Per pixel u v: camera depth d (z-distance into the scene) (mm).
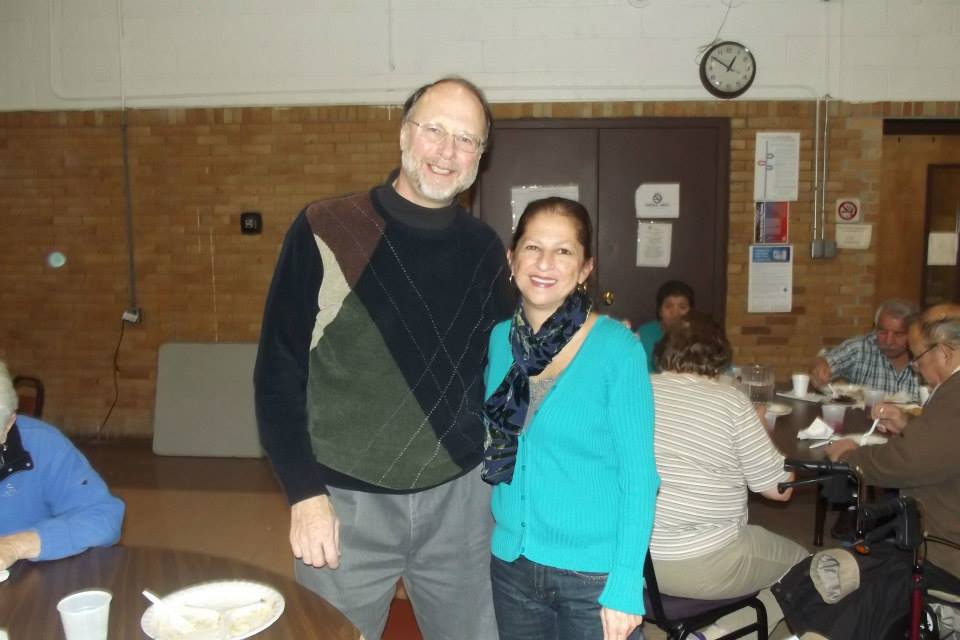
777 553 2334
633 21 5367
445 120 1726
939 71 5324
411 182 1749
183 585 1533
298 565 1886
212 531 4188
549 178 5516
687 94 5398
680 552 2242
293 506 1725
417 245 1796
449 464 1847
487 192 5547
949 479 2385
